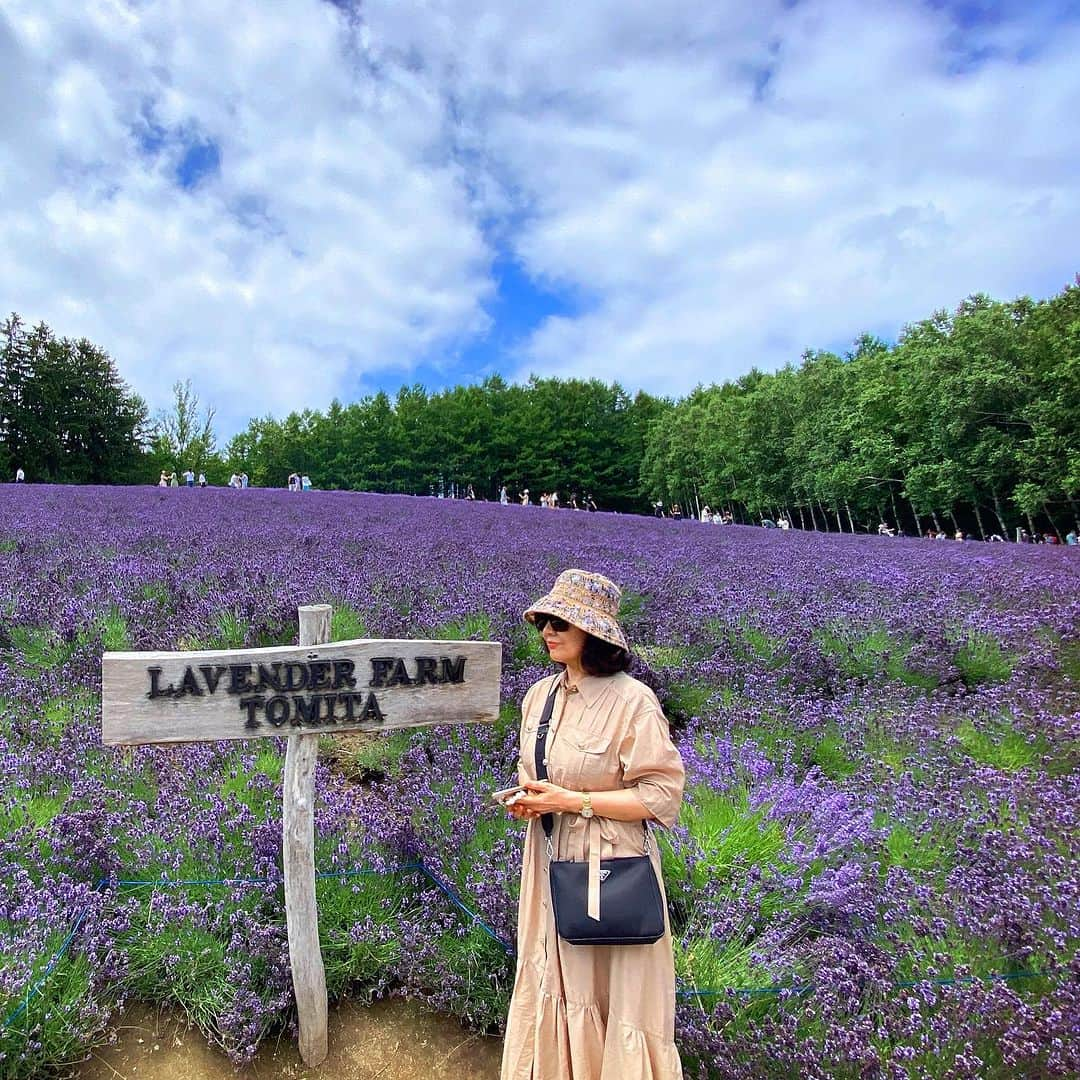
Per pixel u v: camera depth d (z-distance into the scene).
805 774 3.80
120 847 2.74
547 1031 1.77
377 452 62.19
